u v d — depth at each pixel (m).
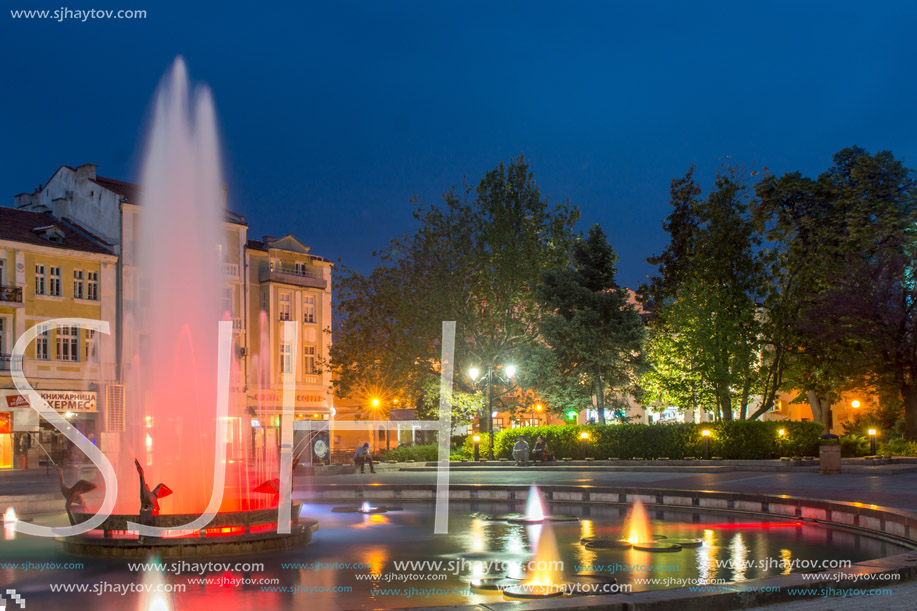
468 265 49.25
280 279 66.06
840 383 45.81
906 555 10.27
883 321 40.94
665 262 50.41
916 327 40.66
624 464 37.66
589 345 46.09
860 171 44.47
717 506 19.55
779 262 46.31
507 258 49.12
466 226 50.38
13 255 50.50
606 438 41.06
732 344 43.66
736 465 34.53
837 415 62.75
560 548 13.58
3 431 47.59
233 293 63.09
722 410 45.00
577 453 41.69
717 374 42.91
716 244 45.59
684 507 19.97
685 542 13.97
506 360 50.19
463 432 62.12
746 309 45.06
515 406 51.72
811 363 44.88
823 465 29.56
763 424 37.91
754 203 46.84
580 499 22.16
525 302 50.88
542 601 8.00
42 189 62.69
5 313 49.66
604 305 47.03
